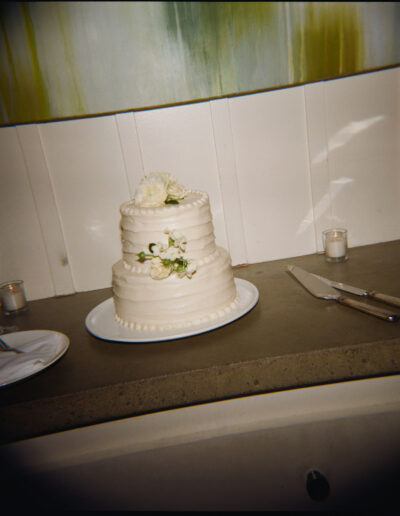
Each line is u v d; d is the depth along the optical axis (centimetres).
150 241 77
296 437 77
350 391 76
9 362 74
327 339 72
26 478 74
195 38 93
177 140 101
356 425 77
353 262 103
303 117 102
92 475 75
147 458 76
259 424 77
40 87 92
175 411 75
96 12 89
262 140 103
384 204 108
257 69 95
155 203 77
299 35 93
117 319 86
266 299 91
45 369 74
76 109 94
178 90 96
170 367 71
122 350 79
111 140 99
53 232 103
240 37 93
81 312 97
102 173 101
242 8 91
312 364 70
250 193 106
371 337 71
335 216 108
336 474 79
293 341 73
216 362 71
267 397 76
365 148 104
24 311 102
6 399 69
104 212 103
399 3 92
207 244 80
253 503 80
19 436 69
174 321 78
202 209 79
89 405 69
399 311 77
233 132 102
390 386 76
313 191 106
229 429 76
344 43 94
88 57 91
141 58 93
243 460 78
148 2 90
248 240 109
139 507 77
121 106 95
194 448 76
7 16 87
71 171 100
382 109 102
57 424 69
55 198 101
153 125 99
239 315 80
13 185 99
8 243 103
